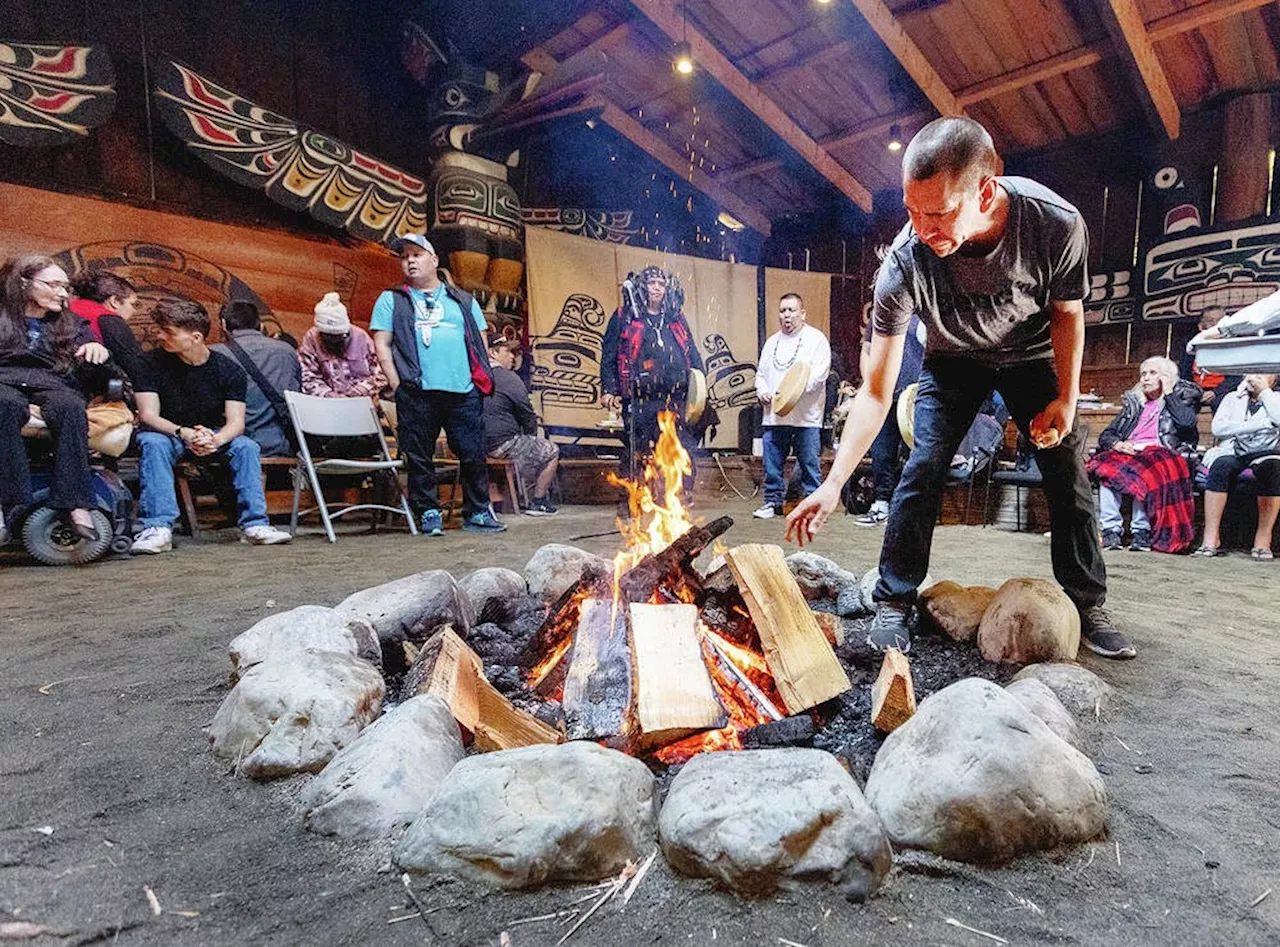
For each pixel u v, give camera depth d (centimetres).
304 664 133
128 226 600
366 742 112
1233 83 749
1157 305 812
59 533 343
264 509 436
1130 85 771
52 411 338
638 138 969
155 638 210
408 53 775
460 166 789
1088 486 200
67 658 190
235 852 99
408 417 471
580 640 156
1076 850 100
